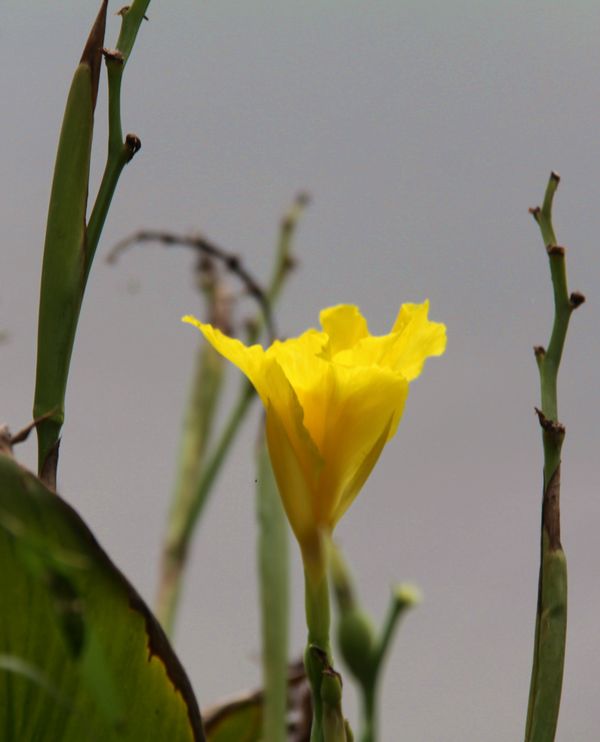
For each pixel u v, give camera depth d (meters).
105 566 2.58
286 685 2.76
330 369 2.62
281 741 2.75
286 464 2.61
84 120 2.62
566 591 2.61
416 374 2.63
